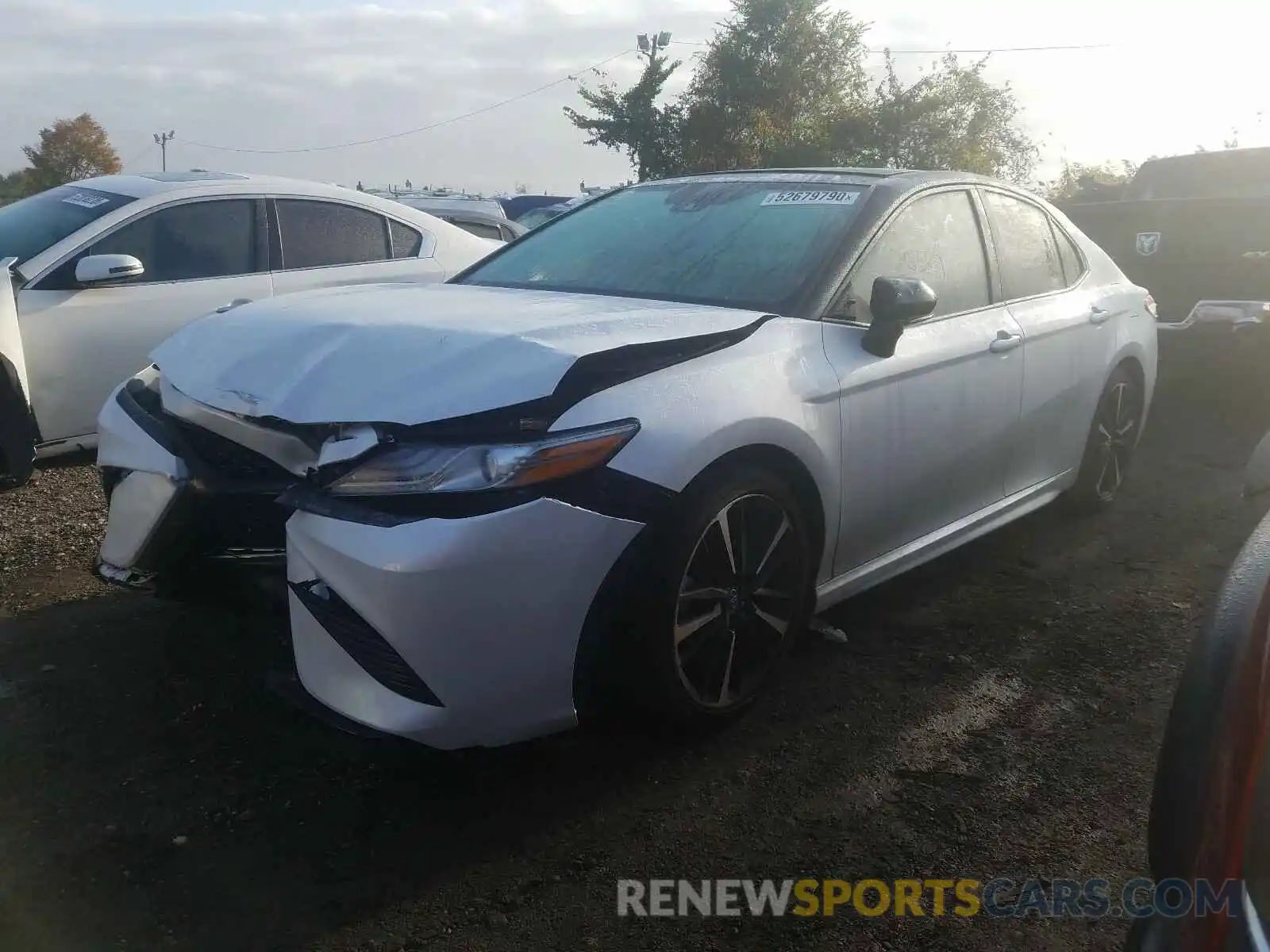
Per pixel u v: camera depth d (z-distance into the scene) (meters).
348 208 6.70
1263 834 1.36
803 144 26.95
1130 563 4.53
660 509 2.65
